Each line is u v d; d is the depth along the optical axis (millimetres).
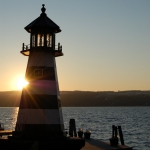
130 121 102500
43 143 25516
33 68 27656
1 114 168750
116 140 30250
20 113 27609
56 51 28234
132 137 54781
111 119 115688
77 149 27047
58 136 26844
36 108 26812
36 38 27938
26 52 28797
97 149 28078
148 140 51000
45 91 27219
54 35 28844
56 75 28766
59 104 28250
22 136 26562
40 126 26516
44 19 28484
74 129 38844
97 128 73250
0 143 26562
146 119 115500
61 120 27844
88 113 186750
